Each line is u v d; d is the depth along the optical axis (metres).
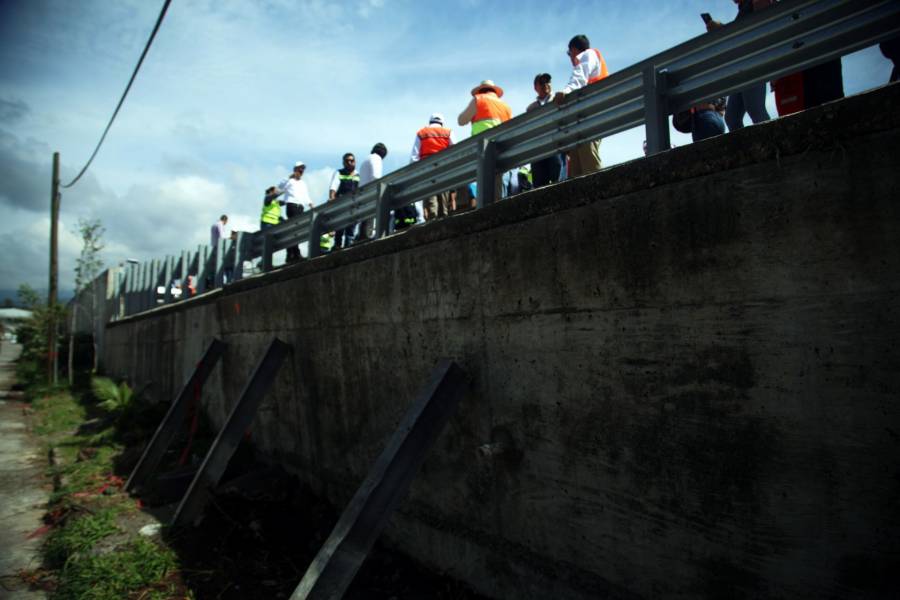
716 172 2.30
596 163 4.51
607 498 2.77
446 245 3.75
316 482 5.50
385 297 4.38
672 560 2.50
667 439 2.50
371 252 4.51
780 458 2.13
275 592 3.97
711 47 2.80
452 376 3.56
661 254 2.51
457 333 3.68
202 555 4.56
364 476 4.75
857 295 1.94
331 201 6.30
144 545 4.67
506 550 3.36
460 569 3.71
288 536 4.84
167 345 11.22
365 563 4.19
